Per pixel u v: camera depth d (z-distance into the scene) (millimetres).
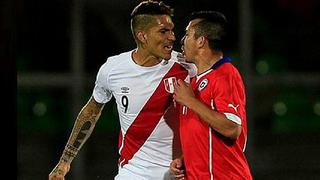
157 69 13953
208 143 12734
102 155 29875
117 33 30062
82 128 15297
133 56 14141
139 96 14055
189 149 13047
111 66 14312
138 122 14211
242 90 12836
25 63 31953
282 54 31453
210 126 12648
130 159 14648
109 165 29344
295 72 31156
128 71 14078
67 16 30766
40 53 31953
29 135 29781
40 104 29688
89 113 15242
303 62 31266
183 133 13148
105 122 30281
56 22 31094
